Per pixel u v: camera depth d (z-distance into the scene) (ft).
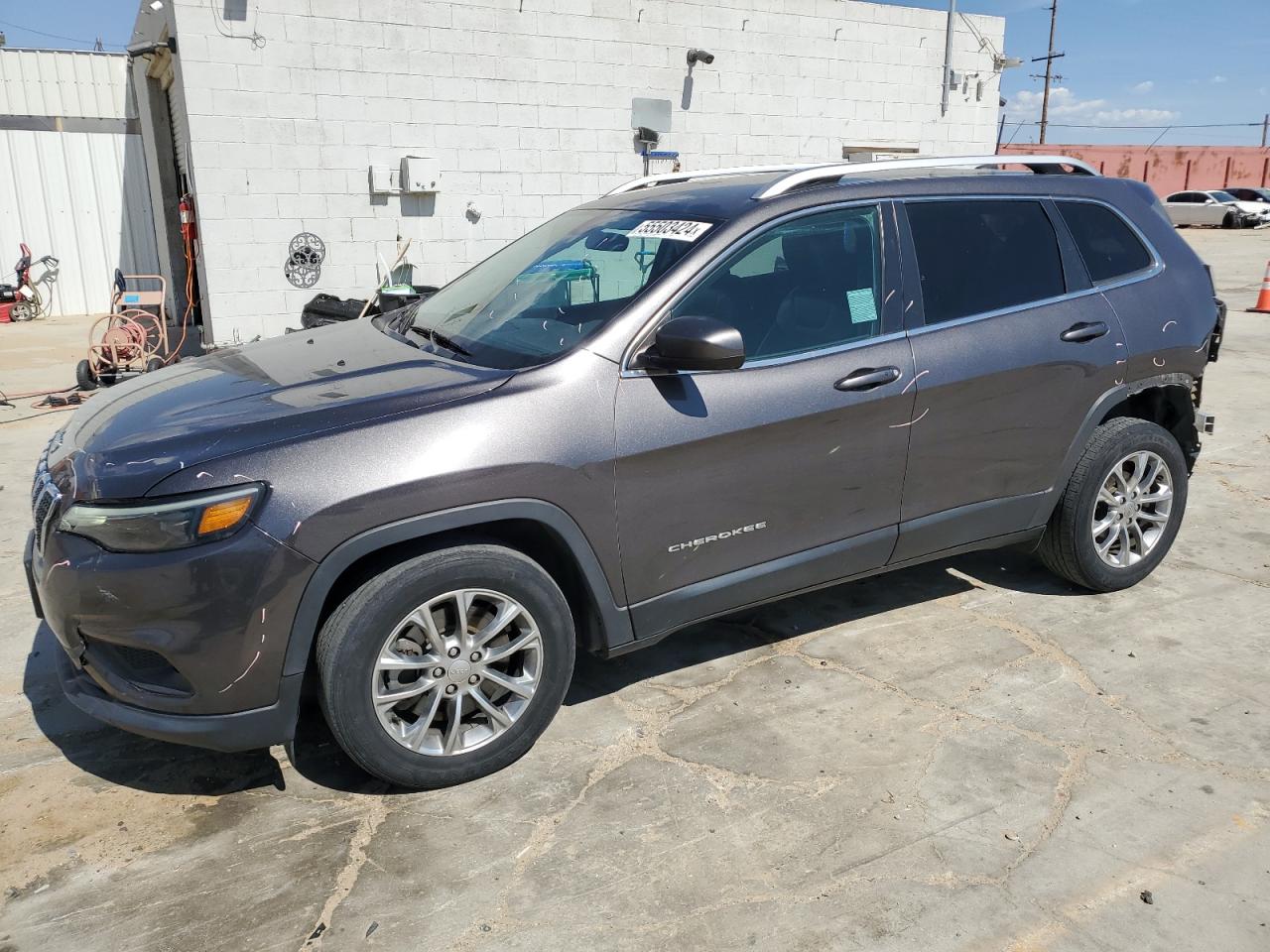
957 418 12.21
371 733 9.50
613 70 38.04
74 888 8.77
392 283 35.55
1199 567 15.70
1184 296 14.21
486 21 35.17
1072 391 13.14
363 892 8.68
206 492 8.75
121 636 8.91
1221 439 23.35
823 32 42.47
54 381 32.91
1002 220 12.96
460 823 9.62
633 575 10.62
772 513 11.26
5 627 14.02
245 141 32.32
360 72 33.47
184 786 10.28
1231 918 8.27
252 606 8.82
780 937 8.11
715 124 41.01
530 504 9.73
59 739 11.19
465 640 9.80
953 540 12.88
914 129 46.11
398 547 9.63
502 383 9.98
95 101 51.62
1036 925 8.21
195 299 43.70
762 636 13.52
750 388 10.82
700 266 10.85
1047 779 10.19
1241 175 157.58
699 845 9.25
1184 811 9.65
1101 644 13.14
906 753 10.68
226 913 8.44
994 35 47.09
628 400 10.25
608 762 10.61
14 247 51.55
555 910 8.44
